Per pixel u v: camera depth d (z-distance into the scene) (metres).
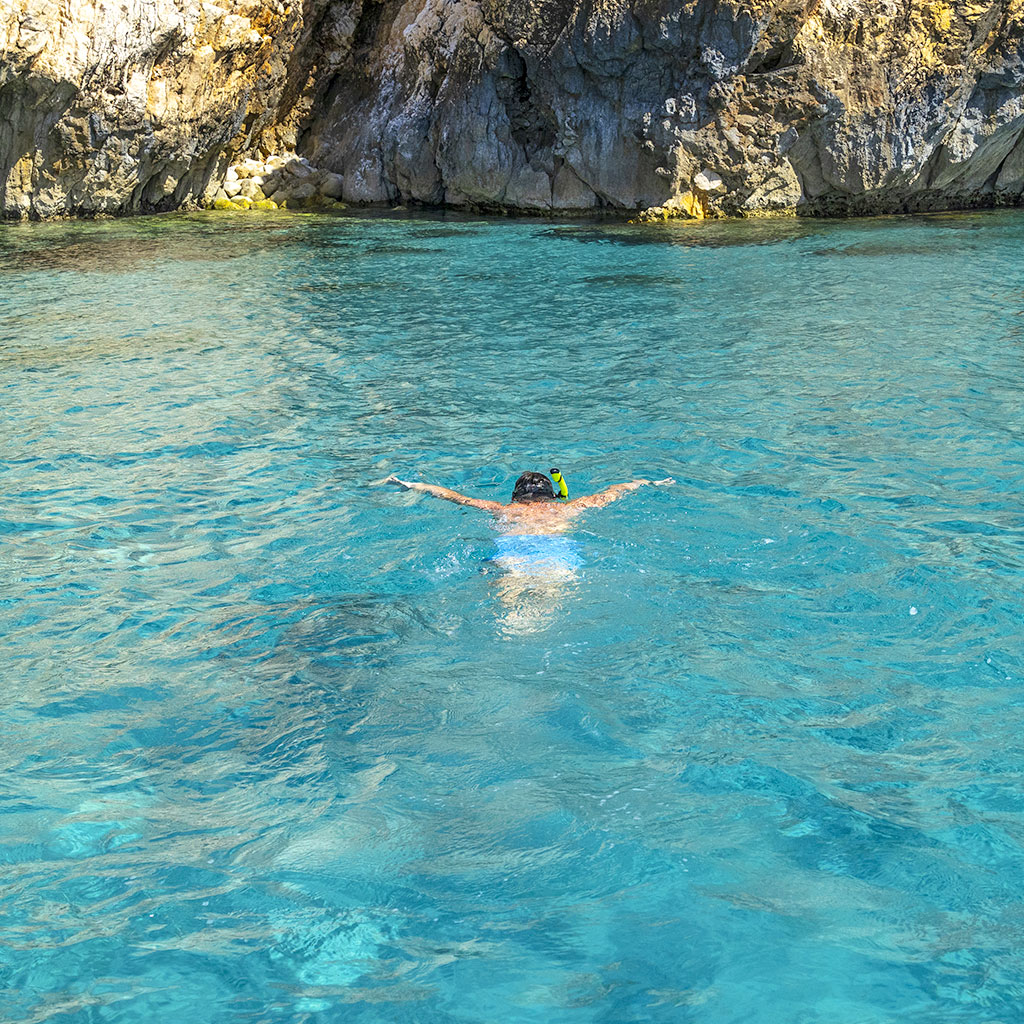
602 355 10.58
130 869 3.12
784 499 6.33
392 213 24.72
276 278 15.70
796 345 10.77
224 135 24.72
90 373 10.07
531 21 22.00
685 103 21.41
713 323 12.00
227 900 2.97
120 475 7.17
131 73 21.89
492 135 23.75
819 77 21.05
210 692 4.21
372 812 3.36
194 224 22.56
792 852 3.11
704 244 18.56
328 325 12.34
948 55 21.27
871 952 2.69
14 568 5.63
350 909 2.92
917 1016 2.47
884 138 21.67
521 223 22.39
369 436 7.99
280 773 3.62
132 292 14.60
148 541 5.99
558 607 4.82
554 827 3.25
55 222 22.61
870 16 20.97
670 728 3.82
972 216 22.11
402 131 25.20
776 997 2.54
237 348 11.16
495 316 12.72
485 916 2.87
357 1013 2.54
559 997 2.57
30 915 2.93
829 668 4.28
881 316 12.09
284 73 25.73
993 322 11.57
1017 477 6.72
